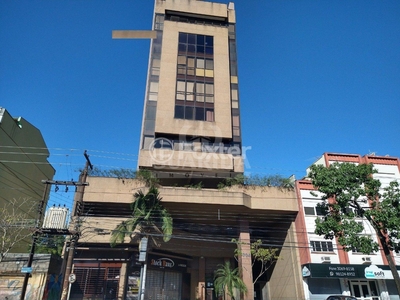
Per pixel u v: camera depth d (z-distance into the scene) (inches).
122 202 1045.2
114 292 993.5
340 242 719.7
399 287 679.1
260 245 1131.3
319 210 1142.3
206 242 1204.5
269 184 1178.0
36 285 771.4
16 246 1041.5
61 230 759.7
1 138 1071.0
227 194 1064.2
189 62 1323.8
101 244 1038.4
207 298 1163.3
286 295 1128.8
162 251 1098.7
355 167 748.0
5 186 1102.4
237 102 1309.1
